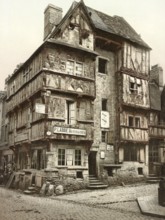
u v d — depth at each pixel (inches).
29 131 754.2
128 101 839.7
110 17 971.9
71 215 391.9
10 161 979.3
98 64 838.5
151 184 805.9
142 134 870.4
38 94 706.2
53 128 665.0
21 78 859.4
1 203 500.7
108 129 815.7
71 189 676.1
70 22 748.6
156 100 1023.6
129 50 874.1
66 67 719.7
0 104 1204.5
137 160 862.5
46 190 618.5
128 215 393.4
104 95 826.2
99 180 754.8
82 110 729.6
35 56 746.2
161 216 378.3
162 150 955.3
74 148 709.3
